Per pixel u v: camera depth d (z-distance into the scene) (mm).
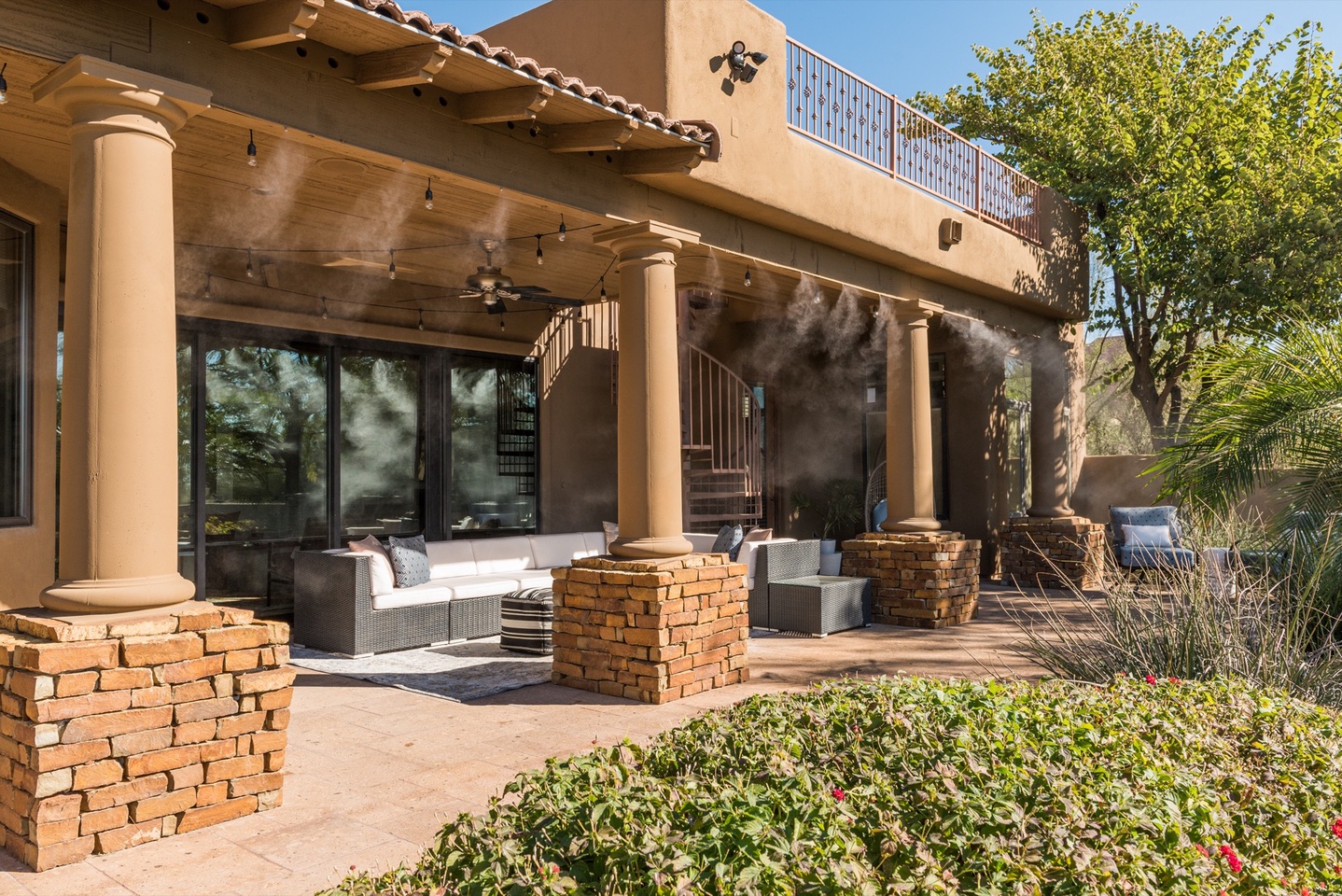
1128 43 13508
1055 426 10758
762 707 2676
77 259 3301
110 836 3117
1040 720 2586
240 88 3748
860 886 1599
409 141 4371
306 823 3396
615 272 8000
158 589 3326
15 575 4723
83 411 3275
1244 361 6512
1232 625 4312
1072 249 10594
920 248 7688
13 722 3064
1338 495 5648
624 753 2238
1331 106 12672
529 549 8227
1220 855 1979
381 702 5195
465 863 1688
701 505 11180
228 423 7270
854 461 11602
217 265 7043
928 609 7801
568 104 4590
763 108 6117
